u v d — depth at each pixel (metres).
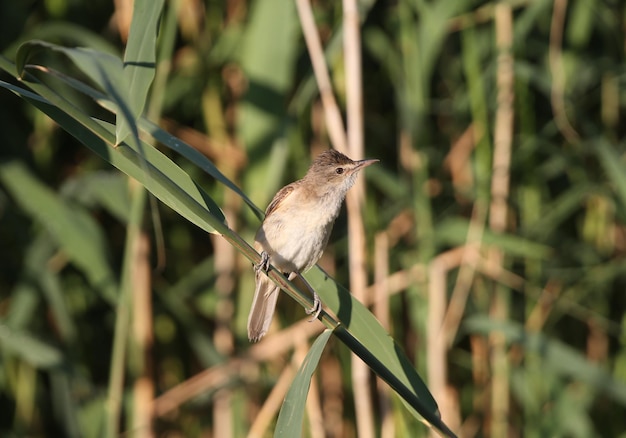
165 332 12.12
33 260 10.69
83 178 10.27
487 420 11.62
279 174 10.22
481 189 10.95
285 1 9.99
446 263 11.10
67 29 9.83
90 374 11.87
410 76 10.65
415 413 6.42
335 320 6.29
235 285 11.19
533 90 12.27
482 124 10.95
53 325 11.87
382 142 12.14
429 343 10.77
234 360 10.80
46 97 5.73
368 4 10.29
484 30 11.80
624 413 12.41
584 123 11.02
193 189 6.36
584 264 11.85
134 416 10.72
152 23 5.86
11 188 10.08
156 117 9.49
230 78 11.30
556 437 11.01
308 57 11.73
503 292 11.59
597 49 12.41
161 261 6.88
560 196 12.34
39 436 12.02
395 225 11.87
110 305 12.07
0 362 11.22
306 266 9.19
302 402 6.02
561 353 10.17
